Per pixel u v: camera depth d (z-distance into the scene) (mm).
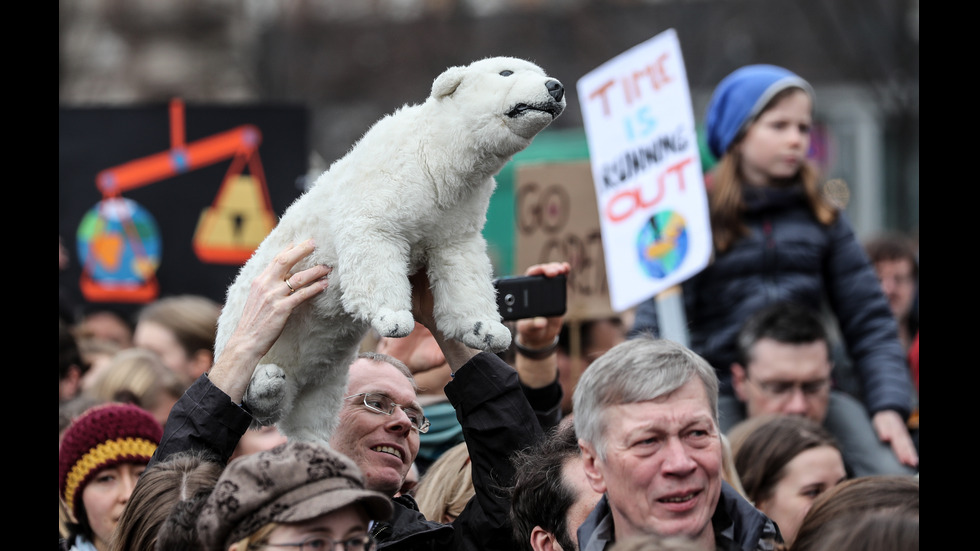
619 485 5855
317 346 6492
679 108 11086
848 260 12445
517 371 7992
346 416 7625
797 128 12234
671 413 5801
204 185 15266
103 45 41594
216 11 39969
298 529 5273
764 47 42750
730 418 11602
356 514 5430
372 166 6168
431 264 6383
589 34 42375
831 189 28125
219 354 6625
